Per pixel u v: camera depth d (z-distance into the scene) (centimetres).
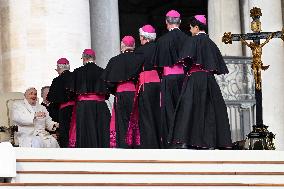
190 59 4028
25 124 4403
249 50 6134
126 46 4306
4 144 3466
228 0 6259
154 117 4175
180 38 4131
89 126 4444
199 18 4066
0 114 4481
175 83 4088
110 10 5769
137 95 4206
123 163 3616
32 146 4319
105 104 4494
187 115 3953
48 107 4634
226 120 4000
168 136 3972
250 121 5850
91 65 4494
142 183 3525
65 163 3562
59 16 5162
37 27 5147
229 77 5866
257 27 4262
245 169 3725
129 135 4194
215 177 3656
